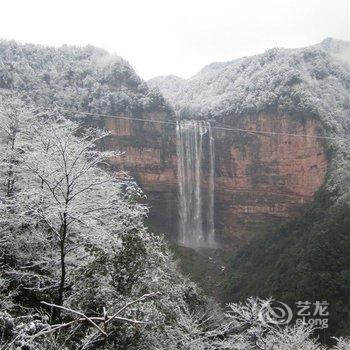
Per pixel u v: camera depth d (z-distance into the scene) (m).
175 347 12.35
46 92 63.94
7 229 11.88
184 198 75.00
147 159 73.12
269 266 51.69
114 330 9.60
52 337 7.55
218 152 77.94
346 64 101.31
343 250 39.81
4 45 68.44
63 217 10.02
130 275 11.34
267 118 75.44
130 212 11.39
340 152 65.88
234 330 21.41
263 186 74.62
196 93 116.31
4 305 10.01
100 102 70.69
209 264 64.06
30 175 12.74
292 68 81.62
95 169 11.42
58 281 11.12
